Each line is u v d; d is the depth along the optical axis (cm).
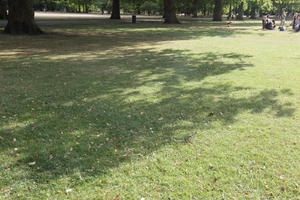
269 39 2273
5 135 570
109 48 1731
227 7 7462
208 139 556
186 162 475
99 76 1027
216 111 698
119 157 489
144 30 3008
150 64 1240
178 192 400
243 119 653
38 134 575
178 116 666
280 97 804
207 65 1223
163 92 842
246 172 449
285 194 399
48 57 1400
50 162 474
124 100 773
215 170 454
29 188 409
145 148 520
